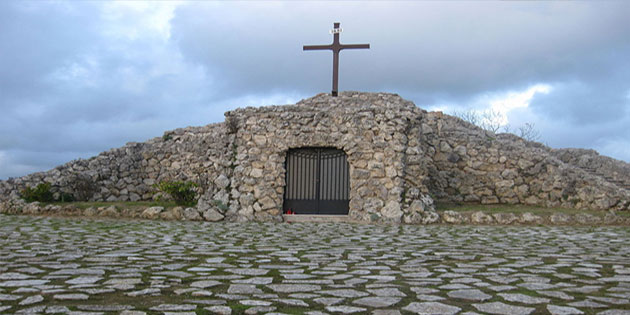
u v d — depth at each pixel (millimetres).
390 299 4684
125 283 5363
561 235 12055
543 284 5504
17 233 10969
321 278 5836
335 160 18109
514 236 11727
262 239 10586
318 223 16156
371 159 17562
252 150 18219
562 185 19875
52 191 20703
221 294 4871
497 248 9156
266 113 18422
